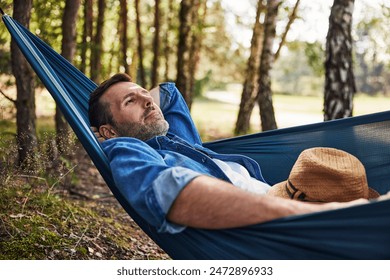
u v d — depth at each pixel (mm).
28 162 3641
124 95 2658
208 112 19875
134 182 2170
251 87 11117
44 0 5336
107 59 9789
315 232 1933
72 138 4012
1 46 5406
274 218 1986
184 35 8688
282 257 2020
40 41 3152
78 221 3807
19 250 3111
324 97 5625
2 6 4402
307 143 3094
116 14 9664
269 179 3217
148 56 12461
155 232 2387
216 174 2516
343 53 5484
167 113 3102
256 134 3223
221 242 2109
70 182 4895
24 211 3586
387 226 1866
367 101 30797
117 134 2678
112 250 3561
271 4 8117
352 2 5445
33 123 4441
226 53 14695
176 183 2064
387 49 9602
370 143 2891
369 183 2879
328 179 2357
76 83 3258
